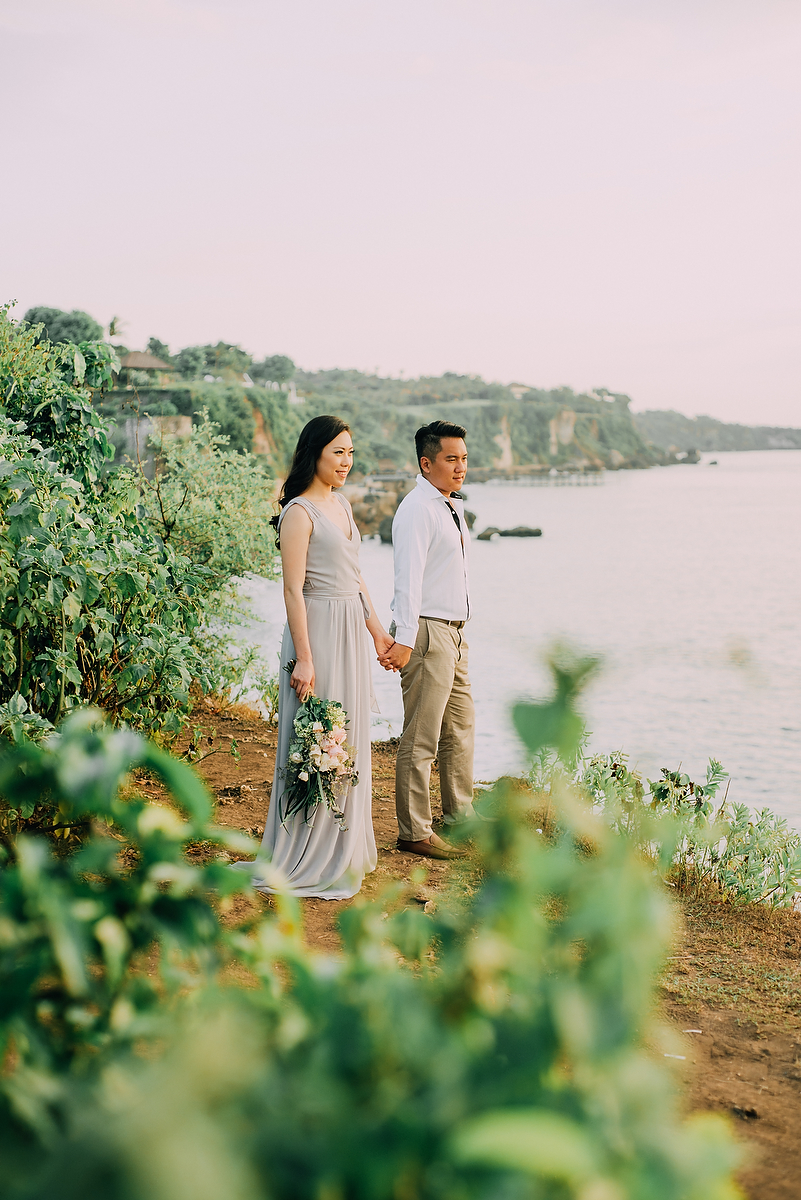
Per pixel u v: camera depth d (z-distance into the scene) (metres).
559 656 0.75
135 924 1.17
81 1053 1.12
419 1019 0.91
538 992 0.92
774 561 51.59
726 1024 3.17
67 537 3.89
